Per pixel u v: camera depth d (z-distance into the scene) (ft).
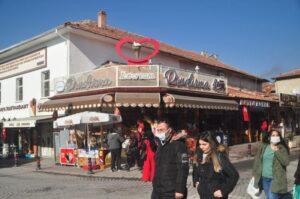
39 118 81.82
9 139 97.81
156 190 18.86
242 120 101.45
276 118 114.42
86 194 39.01
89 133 64.64
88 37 81.30
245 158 69.92
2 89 100.53
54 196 38.22
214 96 83.15
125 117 71.15
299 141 99.25
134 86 68.49
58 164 69.62
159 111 71.15
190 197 36.17
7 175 58.49
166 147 18.84
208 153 19.02
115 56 86.53
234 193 36.76
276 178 24.85
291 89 157.58
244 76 128.67
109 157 61.72
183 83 74.74
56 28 77.05
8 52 93.35
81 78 74.33
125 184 45.85
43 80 85.87
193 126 74.74
